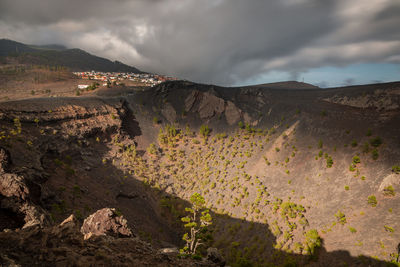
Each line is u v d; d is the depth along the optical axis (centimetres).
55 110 10788
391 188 5850
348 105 12000
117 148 12444
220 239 8175
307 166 8988
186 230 9056
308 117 11862
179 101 18925
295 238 6688
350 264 5081
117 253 1628
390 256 4694
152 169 12312
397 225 5144
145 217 8731
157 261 1797
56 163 7731
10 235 1285
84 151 10294
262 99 18300
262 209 8606
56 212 5091
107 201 7825
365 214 5934
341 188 7181
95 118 12606
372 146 7706
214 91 18888
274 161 10569
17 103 9694
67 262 1220
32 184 4381
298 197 8081
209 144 14962
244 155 12631
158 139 15250
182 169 13012
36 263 1127
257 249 7050
